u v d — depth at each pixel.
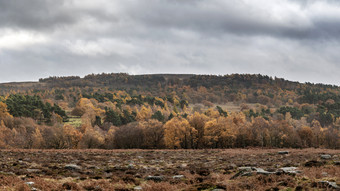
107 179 22.08
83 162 34.19
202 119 92.62
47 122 171.75
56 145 89.25
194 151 60.56
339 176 17.77
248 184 16.80
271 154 46.09
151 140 90.44
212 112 171.50
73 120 193.12
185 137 85.94
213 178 20.91
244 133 93.06
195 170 27.39
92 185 18.86
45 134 92.94
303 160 31.28
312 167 22.89
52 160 35.22
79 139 93.56
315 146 101.62
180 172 25.05
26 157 38.31
